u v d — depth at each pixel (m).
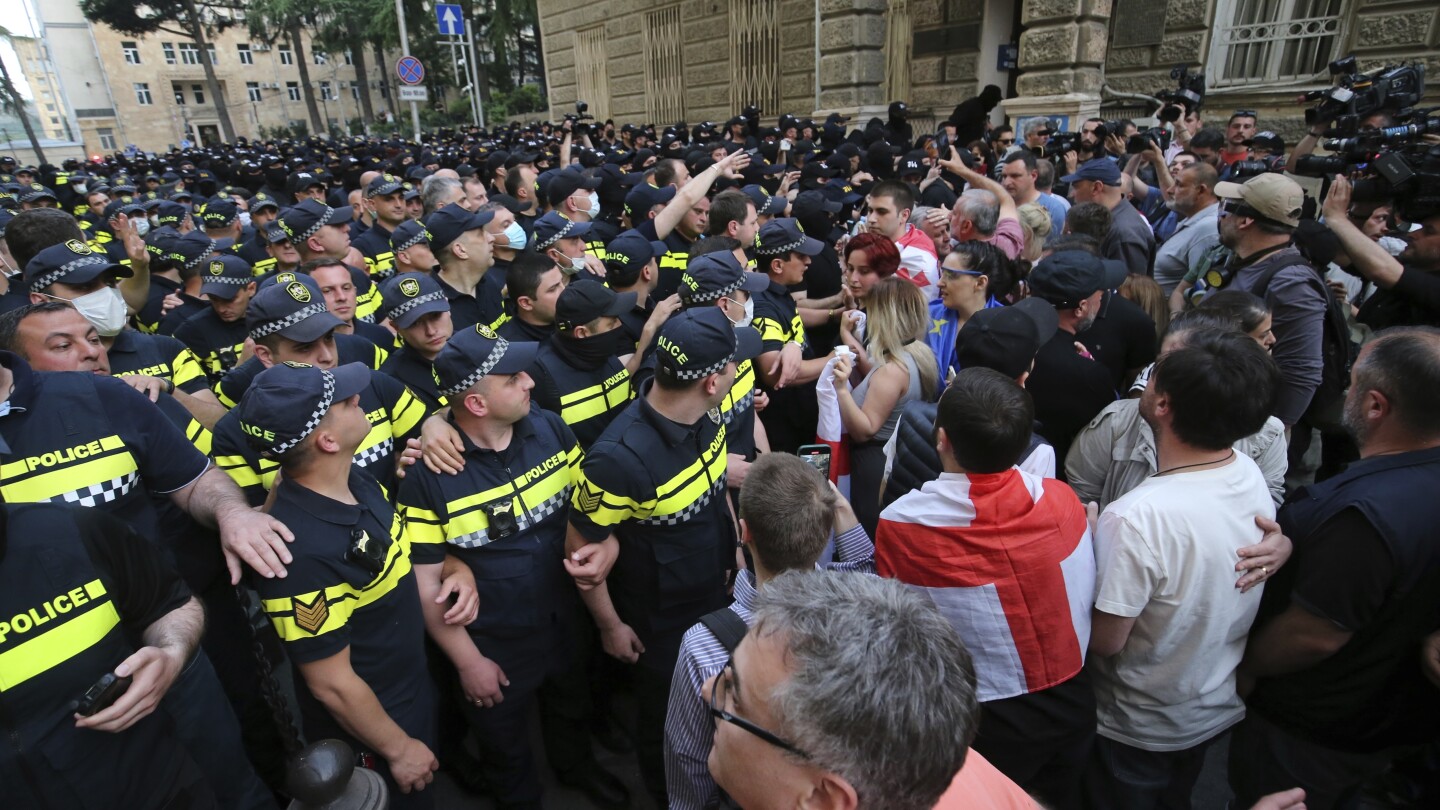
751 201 4.33
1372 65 7.93
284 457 1.74
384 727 1.88
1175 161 6.41
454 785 2.81
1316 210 4.83
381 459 2.73
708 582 2.31
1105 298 3.03
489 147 13.83
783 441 3.81
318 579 1.75
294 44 38.00
